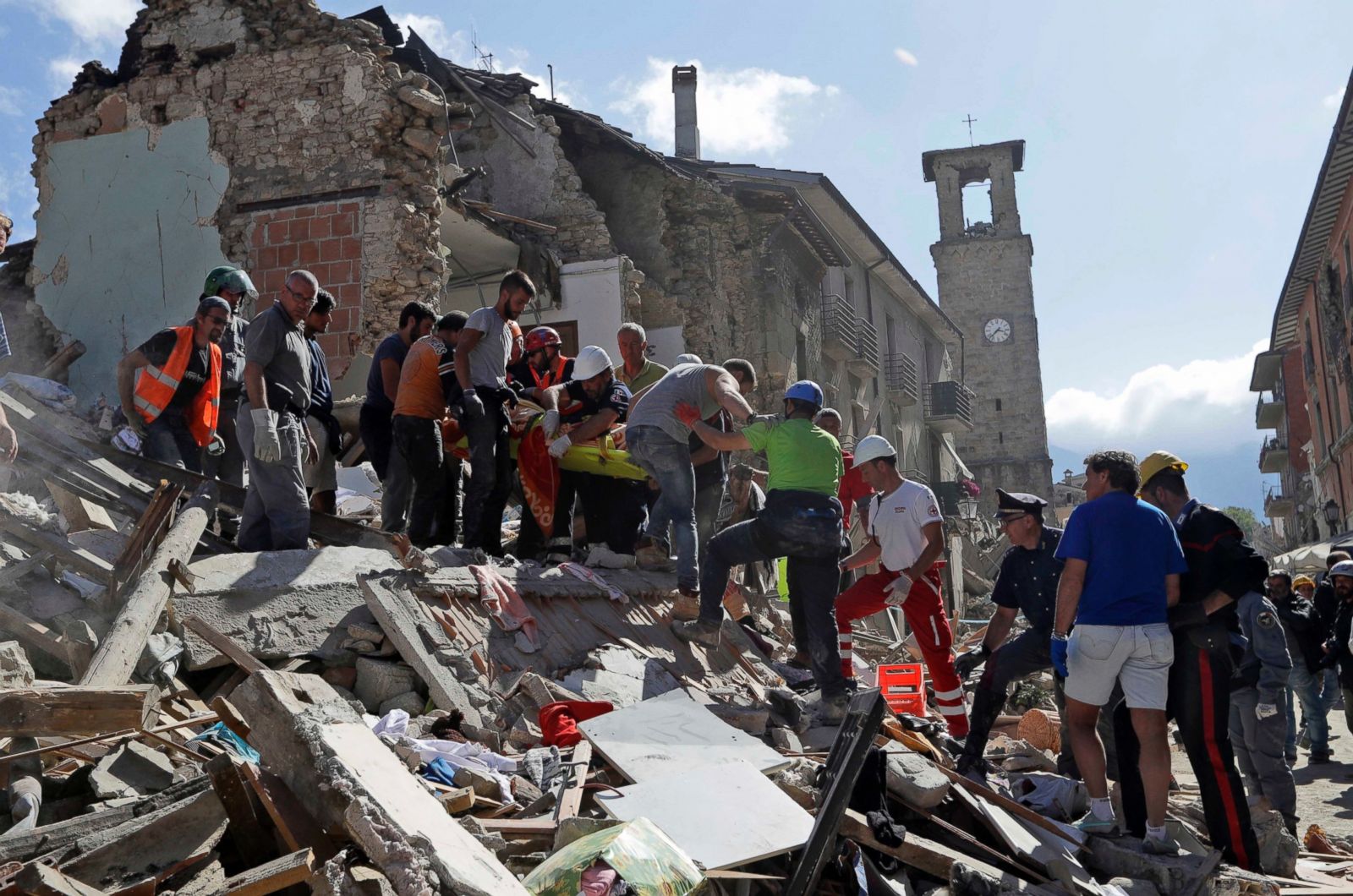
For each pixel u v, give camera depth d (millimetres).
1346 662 10805
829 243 24438
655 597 7531
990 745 7379
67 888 2939
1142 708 5188
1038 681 11523
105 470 6746
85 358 14234
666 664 6590
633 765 4512
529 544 7949
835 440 6543
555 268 18094
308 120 14062
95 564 5449
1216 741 5473
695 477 8422
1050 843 4988
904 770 4867
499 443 7375
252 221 13969
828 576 6359
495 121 19547
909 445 35500
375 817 3068
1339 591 10859
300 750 3404
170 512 5680
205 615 5113
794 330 24172
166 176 14391
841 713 6305
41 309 14602
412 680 5391
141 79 14773
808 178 23922
